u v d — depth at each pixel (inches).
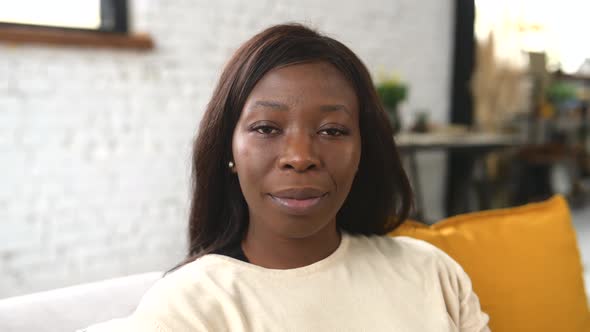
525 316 36.3
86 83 80.0
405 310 26.3
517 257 37.9
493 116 142.0
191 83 90.0
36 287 79.3
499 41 141.7
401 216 32.0
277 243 25.4
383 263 28.0
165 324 21.3
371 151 29.3
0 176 75.0
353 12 111.3
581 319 38.5
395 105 102.3
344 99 23.9
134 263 88.0
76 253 82.3
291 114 22.9
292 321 23.8
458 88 132.5
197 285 23.6
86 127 81.0
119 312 27.8
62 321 25.9
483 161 145.1
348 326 24.8
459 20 129.1
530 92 154.5
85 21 80.2
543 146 149.7
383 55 118.1
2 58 73.0
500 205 146.6
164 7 85.4
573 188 161.2
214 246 27.4
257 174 23.0
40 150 77.7
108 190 84.2
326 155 23.0
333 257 26.5
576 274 39.8
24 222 77.5
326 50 24.3
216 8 91.0
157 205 89.3
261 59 23.6
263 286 24.6
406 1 120.0
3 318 24.5
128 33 83.2
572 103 164.2
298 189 22.5
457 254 36.8
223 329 22.8
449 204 136.3
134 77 84.1
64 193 80.4
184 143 90.6
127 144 85.0
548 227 40.1
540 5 151.9
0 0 73.2
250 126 23.3
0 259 76.1
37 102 76.5
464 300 29.4
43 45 75.4
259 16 96.9
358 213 31.2
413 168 112.1
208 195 27.5
